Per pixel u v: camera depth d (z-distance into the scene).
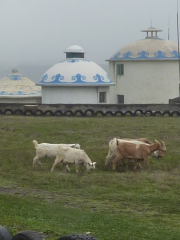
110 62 58.84
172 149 24.06
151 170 19.95
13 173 18.84
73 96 51.12
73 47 53.25
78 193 16.23
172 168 20.28
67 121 32.44
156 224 12.84
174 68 56.81
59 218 12.52
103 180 17.73
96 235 11.16
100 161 20.89
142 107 40.16
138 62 56.78
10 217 11.91
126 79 57.50
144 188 16.72
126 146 19.92
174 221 13.34
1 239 8.31
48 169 19.72
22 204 13.83
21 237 7.81
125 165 20.64
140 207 14.76
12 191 16.34
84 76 51.16
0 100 55.97
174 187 17.05
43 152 19.78
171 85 56.81
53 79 51.31
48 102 51.94
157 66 56.66
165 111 38.25
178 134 28.05
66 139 26.69
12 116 35.81
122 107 39.94
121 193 16.14
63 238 7.52
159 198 15.53
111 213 13.93
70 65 51.97
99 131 28.89
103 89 52.03
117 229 11.83
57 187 16.97
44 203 14.62
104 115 37.94
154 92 56.91
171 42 58.38
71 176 18.20
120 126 30.73
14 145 24.94
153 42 57.69
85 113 37.44
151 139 26.47
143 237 11.30
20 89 56.59
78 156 19.02
